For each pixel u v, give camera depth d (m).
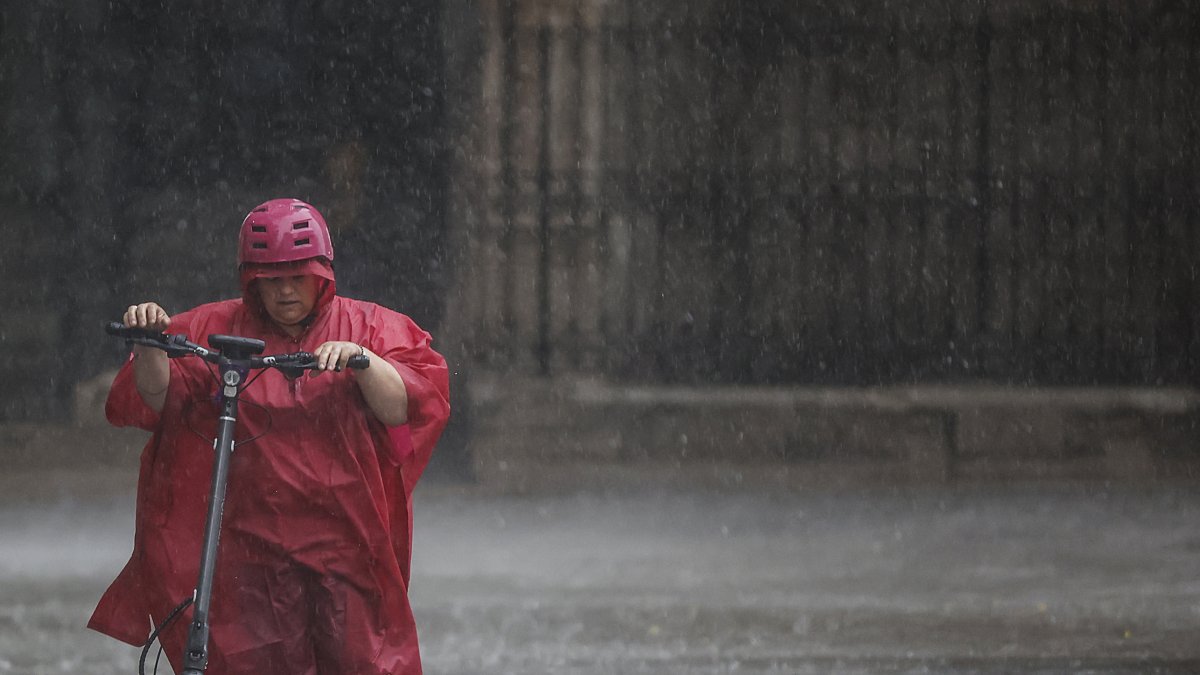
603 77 60.44
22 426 61.28
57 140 64.25
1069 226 63.28
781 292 63.34
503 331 59.78
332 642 16.66
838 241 63.47
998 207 63.28
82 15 64.00
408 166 61.84
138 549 17.08
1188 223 63.12
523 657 28.64
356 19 62.28
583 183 59.88
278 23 63.06
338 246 61.62
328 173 62.62
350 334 17.25
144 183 64.44
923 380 63.28
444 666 27.78
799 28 62.91
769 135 63.12
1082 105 63.00
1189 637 30.75
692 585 37.06
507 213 59.78
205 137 63.84
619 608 33.91
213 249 64.38
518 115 59.59
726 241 62.97
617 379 61.84
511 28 59.66
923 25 63.06
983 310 63.47
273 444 16.61
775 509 52.41
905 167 63.41
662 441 59.88
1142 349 63.22
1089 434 61.00
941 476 60.44
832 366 63.41
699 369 62.69
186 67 64.06
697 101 62.47
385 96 62.00
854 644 30.03
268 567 16.61
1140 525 48.91
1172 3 62.56
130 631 17.25
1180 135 62.97
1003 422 60.91
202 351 16.08
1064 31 62.78
